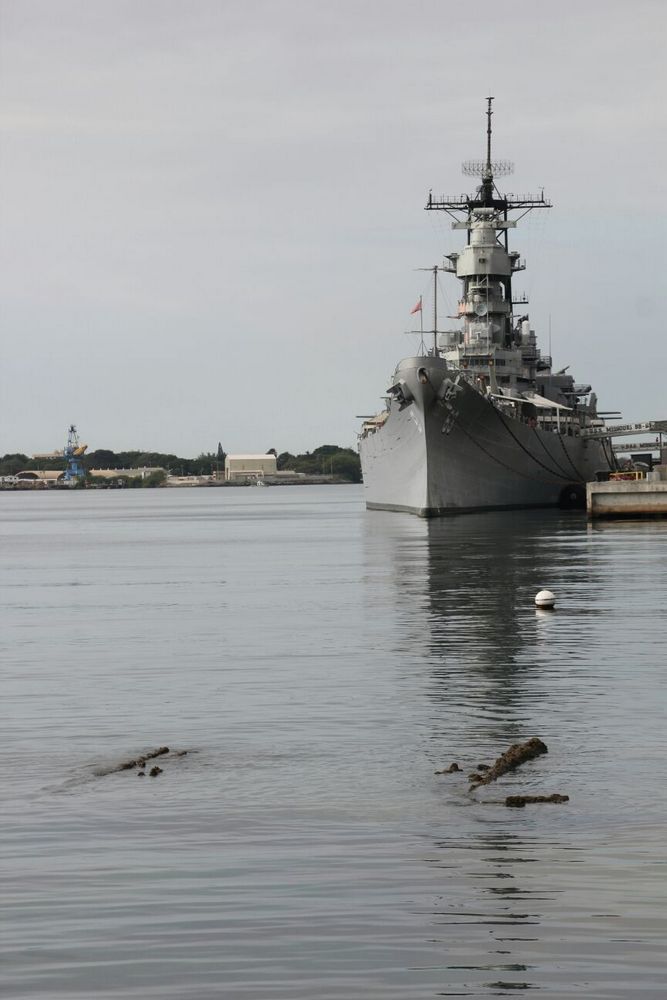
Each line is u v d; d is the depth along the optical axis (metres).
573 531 141.62
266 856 25.78
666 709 40.22
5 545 165.75
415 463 176.00
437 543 127.94
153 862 25.52
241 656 53.94
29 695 45.03
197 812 29.14
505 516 176.62
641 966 20.20
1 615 73.81
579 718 39.03
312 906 22.95
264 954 20.92
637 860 25.05
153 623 67.62
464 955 20.72
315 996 19.44
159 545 157.12
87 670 50.91
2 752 35.75
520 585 82.75
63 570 113.19
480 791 30.61
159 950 21.16
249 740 36.78
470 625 62.44
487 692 43.81
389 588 83.81
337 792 30.80
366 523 188.25
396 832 27.30
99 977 20.17
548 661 50.53
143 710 41.75
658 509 159.75
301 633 61.31
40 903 23.31
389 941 21.33
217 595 83.31
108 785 31.80
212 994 19.55
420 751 35.06
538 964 20.34
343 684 46.00
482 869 24.70
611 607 68.81
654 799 29.53
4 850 26.44
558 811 28.69
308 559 117.81
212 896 23.53
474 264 195.75
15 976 20.25
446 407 165.12
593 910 22.47
